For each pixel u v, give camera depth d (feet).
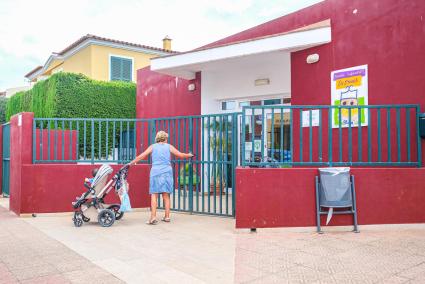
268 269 14.24
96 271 14.24
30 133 26.11
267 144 33.04
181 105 40.68
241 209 20.11
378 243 17.48
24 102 61.21
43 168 25.89
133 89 55.11
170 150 23.71
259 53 28.86
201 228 21.67
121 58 69.05
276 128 33.24
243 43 29.32
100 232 20.83
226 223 23.07
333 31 26.07
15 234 20.42
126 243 18.37
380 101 23.34
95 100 51.44
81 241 18.81
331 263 14.76
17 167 26.63
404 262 14.70
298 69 28.25
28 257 16.06
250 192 20.10
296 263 14.87
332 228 20.06
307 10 28.63
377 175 20.12
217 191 33.96
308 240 18.29
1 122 95.35
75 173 26.37
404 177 20.16
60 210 26.09
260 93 33.99
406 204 20.12
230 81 36.19
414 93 21.77
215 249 17.12
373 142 23.43
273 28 31.78
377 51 23.57
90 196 22.66
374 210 20.10
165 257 15.98
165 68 34.76
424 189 20.13
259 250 16.79
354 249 16.61
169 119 27.89
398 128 20.67
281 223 20.03
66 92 49.32
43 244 18.22
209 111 37.86
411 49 21.95
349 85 24.94
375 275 13.34
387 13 23.12
